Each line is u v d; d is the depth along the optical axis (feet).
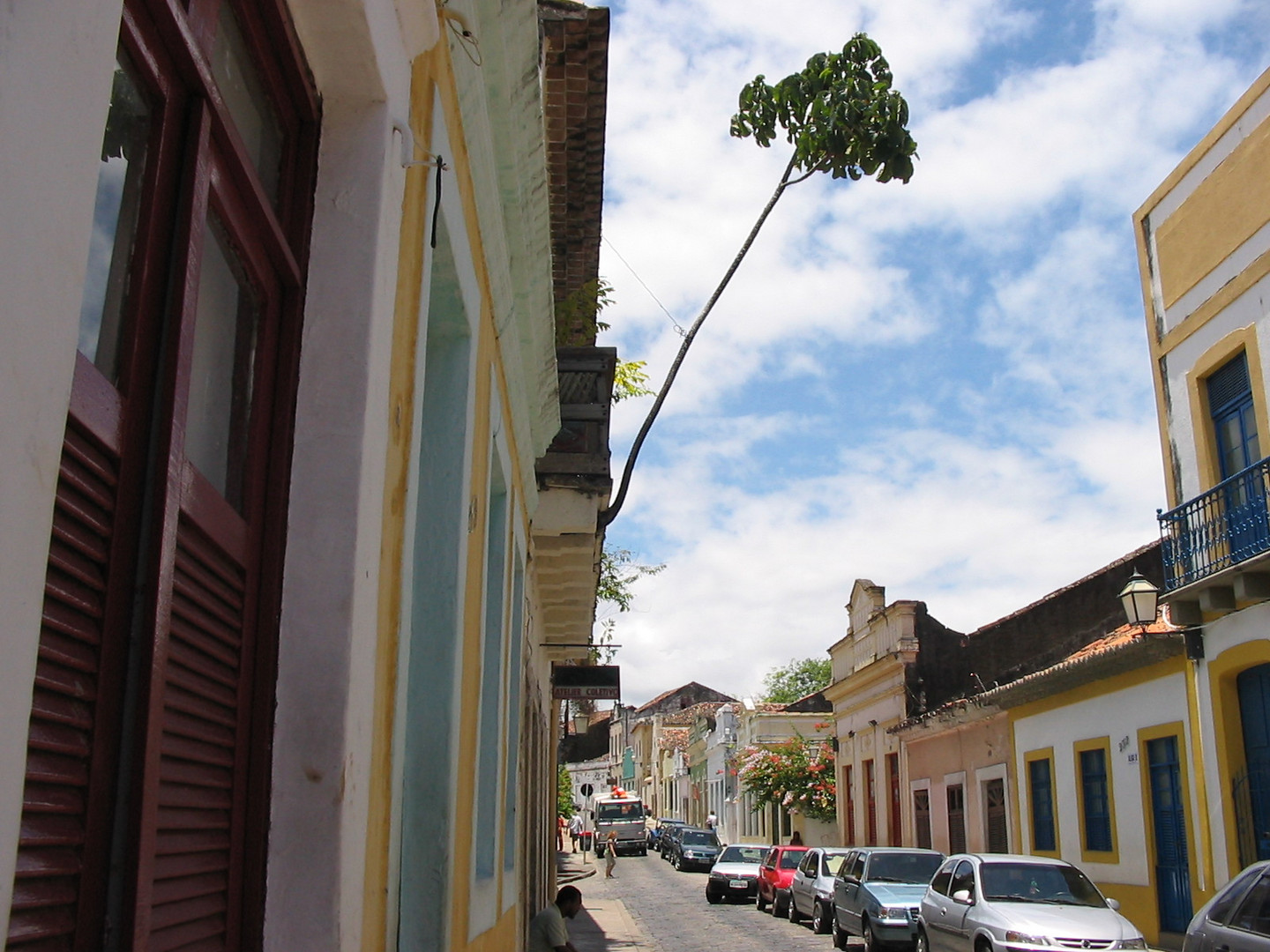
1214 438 53.06
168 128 6.66
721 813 189.26
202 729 7.48
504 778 23.41
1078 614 82.43
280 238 8.79
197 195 6.83
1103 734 61.46
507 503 23.25
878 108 36.63
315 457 9.09
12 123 4.21
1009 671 86.79
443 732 14.53
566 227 39.42
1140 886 56.70
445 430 15.52
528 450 27.07
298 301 9.29
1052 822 67.92
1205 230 53.67
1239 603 47.91
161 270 6.52
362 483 9.10
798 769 134.31
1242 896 28.73
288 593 8.80
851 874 63.00
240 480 8.50
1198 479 53.42
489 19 14.23
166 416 6.36
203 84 6.91
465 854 16.22
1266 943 26.50
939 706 93.25
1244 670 49.34
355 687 8.91
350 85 9.64
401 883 14.16
